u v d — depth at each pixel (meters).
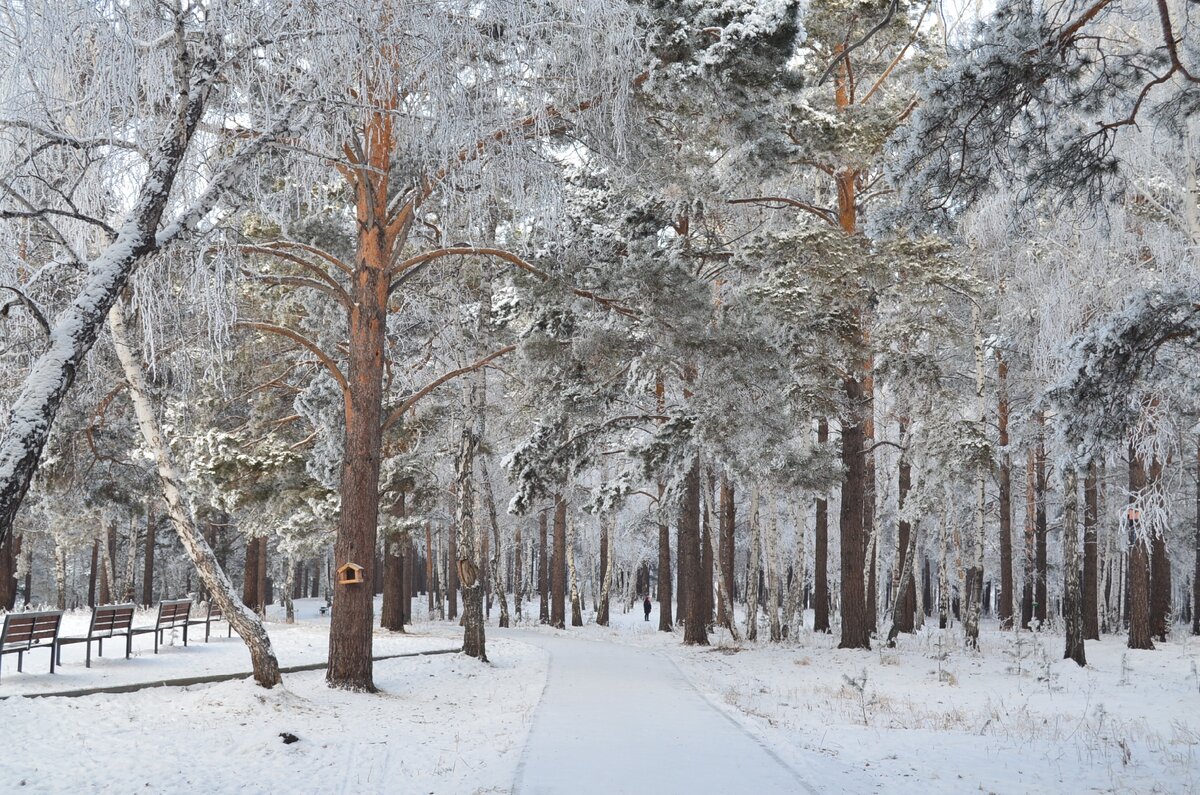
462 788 7.91
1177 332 8.58
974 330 25.53
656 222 20.38
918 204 8.58
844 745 10.78
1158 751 10.71
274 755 9.45
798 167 22.25
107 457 20.55
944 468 24.78
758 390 18.73
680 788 7.69
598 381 21.25
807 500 25.86
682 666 21.52
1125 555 43.03
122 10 7.88
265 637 12.79
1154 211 16.00
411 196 15.92
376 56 8.91
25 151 8.60
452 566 51.84
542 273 16.23
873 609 35.75
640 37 11.93
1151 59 8.51
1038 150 8.70
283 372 24.97
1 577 33.06
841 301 21.81
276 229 19.44
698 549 28.62
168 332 9.72
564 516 41.53
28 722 9.88
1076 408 8.81
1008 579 35.75
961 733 11.91
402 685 15.98
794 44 12.66
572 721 11.62
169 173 7.41
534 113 11.27
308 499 25.69
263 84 8.69
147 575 42.25
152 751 9.17
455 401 28.25
